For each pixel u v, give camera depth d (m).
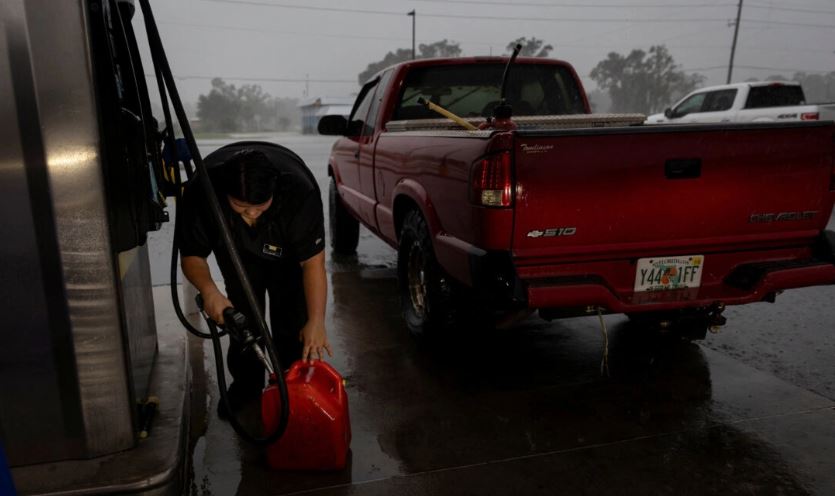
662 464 2.42
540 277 2.69
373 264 5.62
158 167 2.22
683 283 2.87
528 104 4.71
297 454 2.33
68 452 2.09
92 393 2.06
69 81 1.85
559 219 2.63
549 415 2.81
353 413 2.84
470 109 4.60
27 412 2.02
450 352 3.55
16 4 1.78
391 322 4.05
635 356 3.48
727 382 3.14
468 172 2.73
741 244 2.90
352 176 5.15
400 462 2.45
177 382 2.71
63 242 1.93
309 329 2.33
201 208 2.24
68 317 1.98
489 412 2.84
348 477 2.35
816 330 3.88
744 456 2.47
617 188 2.65
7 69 1.81
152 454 2.13
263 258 2.38
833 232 3.00
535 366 3.36
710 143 2.71
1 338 1.95
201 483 2.32
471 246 2.81
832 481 2.31
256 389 2.87
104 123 1.94
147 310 2.84
